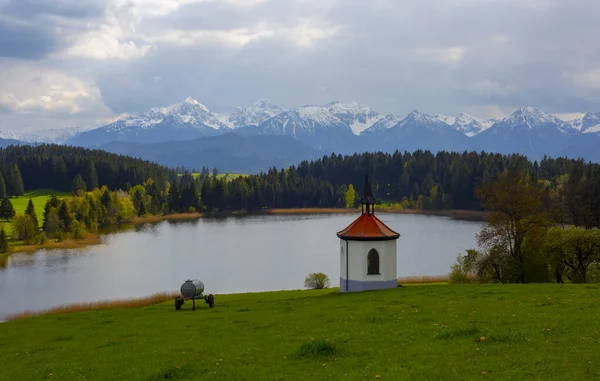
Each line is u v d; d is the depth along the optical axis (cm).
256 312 4619
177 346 3394
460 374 2327
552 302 3778
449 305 4056
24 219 17750
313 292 7219
